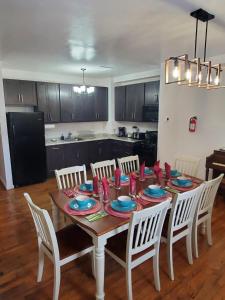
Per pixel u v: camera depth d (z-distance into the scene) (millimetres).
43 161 4555
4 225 2912
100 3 1785
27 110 4945
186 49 3145
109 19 2107
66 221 2549
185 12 1959
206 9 1898
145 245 1695
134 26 2279
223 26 2270
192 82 2039
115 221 1674
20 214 3213
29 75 4852
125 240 1865
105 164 2900
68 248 1772
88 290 1871
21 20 2121
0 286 1916
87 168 5582
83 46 2980
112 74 5367
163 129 4355
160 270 2094
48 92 4906
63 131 5707
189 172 3096
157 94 4801
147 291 1854
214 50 3186
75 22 2176
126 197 1958
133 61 3900
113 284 1929
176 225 1942
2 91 3873
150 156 5016
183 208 1906
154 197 2057
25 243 2516
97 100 5855
